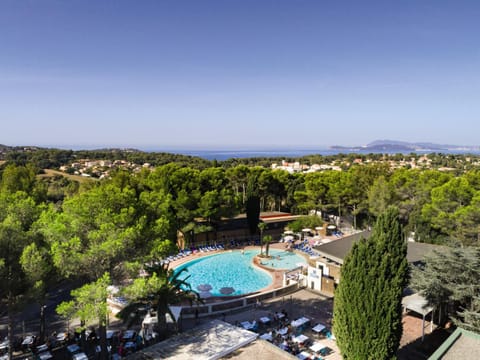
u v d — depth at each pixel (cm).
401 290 1447
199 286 3095
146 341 2089
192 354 1612
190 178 4762
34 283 1741
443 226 3966
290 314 2611
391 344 1437
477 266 1898
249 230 5475
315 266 3594
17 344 2116
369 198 5484
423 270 2205
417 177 5422
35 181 4759
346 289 1521
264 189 6825
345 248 3231
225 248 4847
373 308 1433
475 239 3544
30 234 1900
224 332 1848
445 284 1928
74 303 1661
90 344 2155
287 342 2091
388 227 1488
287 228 5641
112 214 1762
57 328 2388
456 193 4034
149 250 1838
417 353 1909
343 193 5800
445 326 2223
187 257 4422
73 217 1794
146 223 1959
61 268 1667
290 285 3153
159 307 2059
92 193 1847
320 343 2128
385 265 1425
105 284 1568
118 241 1611
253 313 2636
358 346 1467
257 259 4316
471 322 1761
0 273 1612
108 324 2447
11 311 1756
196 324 2436
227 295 3206
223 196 4784
